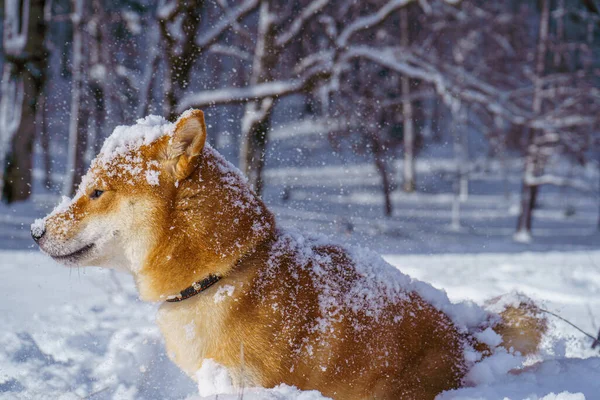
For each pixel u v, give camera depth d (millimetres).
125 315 5438
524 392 3186
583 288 7973
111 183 3066
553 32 22266
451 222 22891
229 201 3117
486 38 20562
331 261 3359
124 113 13422
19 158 16109
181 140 3002
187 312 3068
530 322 3725
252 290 3057
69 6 17875
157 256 3059
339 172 28438
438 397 3240
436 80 13859
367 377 3219
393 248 12117
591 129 17328
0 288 6406
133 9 14711
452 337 3504
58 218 3107
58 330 4863
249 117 13273
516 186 34000
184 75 11250
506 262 10531
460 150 30156
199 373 3006
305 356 3084
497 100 15352
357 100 15336
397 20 19094
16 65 16062
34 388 3787
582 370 3609
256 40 15016
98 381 3926
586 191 21656
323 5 13062
